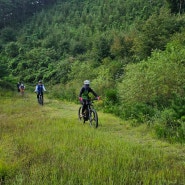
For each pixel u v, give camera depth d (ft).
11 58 223.71
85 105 34.96
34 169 17.19
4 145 23.35
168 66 43.80
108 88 70.33
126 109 41.42
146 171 16.99
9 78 149.38
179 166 18.38
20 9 342.64
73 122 36.32
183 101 32.32
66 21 294.46
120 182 15.31
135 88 43.98
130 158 19.30
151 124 32.55
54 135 26.86
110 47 152.35
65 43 225.35
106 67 115.34
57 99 85.05
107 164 17.74
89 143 23.57
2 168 17.10
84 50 209.97
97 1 307.17
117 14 235.81
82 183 15.26
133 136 29.48
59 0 365.61
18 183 15.19
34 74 185.26
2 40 268.00
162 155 21.04
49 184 15.10
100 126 34.55
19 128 31.50
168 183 15.35
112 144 23.29
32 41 252.62
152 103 42.24
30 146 22.54
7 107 54.70
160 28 114.01
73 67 144.66
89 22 264.31
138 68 48.34
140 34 121.80
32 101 70.95
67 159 18.99
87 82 34.68
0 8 319.06
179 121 29.04
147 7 209.36
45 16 315.99
